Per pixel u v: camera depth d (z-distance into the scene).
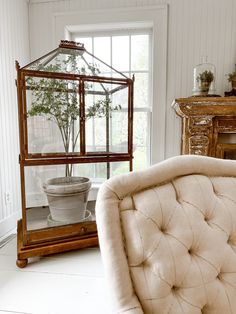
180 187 0.82
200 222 0.79
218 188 0.87
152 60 2.76
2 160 2.36
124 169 2.06
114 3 2.67
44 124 1.79
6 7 2.39
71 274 1.73
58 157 1.83
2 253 2.03
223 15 2.57
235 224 0.83
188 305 0.73
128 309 0.69
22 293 1.55
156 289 0.71
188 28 2.63
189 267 0.75
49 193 1.88
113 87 1.96
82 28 2.82
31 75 1.70
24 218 1.80
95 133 1.95
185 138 2.41
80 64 1.94
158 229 0.76
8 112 2.46
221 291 0.77
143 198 0.78
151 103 2.88
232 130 2.36
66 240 1.92
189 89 2.70
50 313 1.39
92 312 1.39
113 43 2.90
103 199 0.77
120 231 0.75
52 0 2.73
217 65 2.64
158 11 2.63
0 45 2.31
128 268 0.73
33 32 2.81
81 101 1.87
